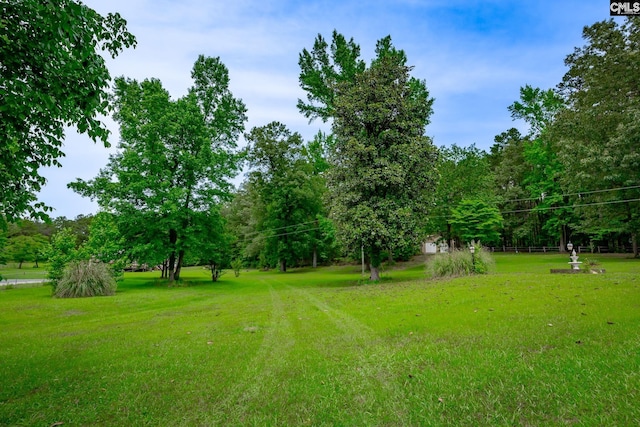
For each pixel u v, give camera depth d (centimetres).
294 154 3966
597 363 396
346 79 2594
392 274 2447
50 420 354
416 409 333
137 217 2075
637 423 276
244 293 1661
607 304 706
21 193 549
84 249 1745
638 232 2422
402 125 1872
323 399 369
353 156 1862
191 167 2248
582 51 2453
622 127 2006
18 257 3819
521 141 4822
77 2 427
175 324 864
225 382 435
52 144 541
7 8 385
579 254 3203
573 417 297
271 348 581
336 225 2077
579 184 2370
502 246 4669
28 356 600
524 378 378
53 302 1371
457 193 3350
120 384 446
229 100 2620
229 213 5281
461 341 541
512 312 712
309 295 1370
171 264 2275
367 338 608
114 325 895
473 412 320
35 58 409
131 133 2159
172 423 337
